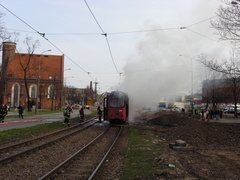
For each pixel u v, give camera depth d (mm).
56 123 21797
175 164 7434
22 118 28625
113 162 8375
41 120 25609
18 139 12641
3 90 39219
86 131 17812
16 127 18094
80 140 13406
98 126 22250
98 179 6414
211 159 8672
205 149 10977
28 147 10508
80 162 8141
